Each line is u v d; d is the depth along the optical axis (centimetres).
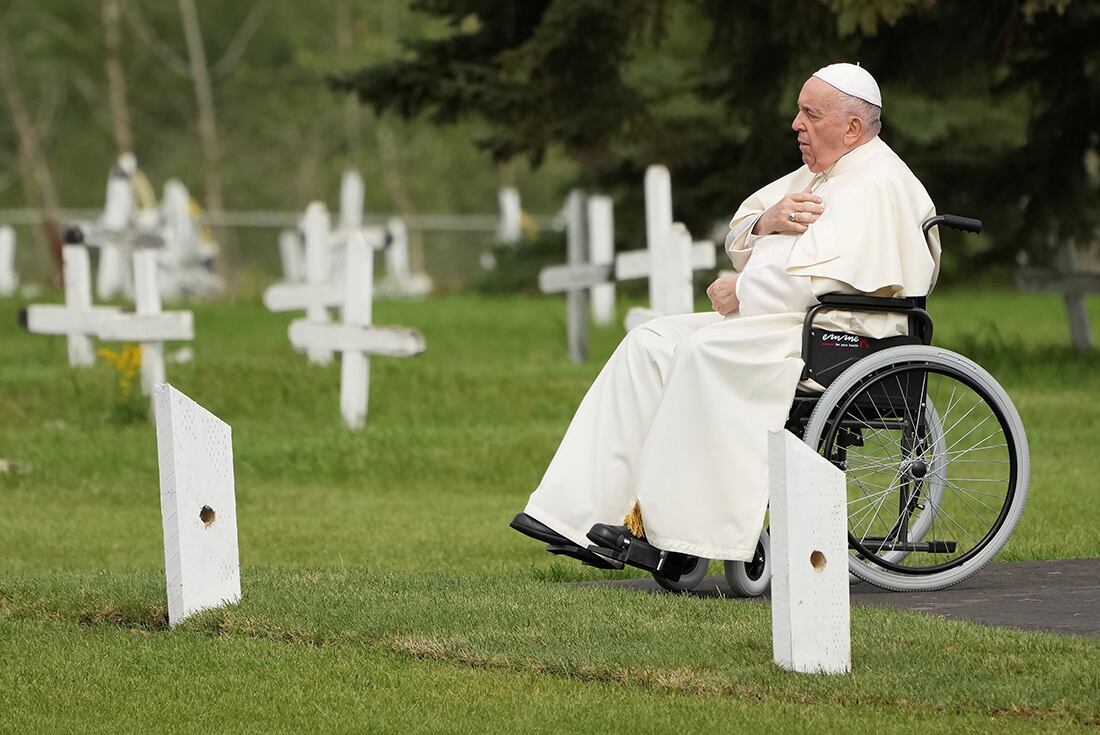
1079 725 1075
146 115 11662
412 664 1266
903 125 5244
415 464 2677
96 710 1188
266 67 11531
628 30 3606
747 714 1110
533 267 7550
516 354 4375
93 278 7969
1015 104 5419
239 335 4956
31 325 3778
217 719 1157
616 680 1207
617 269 3666
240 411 3209
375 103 3856
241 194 11388
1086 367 3647
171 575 1411
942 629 1295
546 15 3547
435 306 6328
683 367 1447
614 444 1494
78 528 2211
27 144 11069
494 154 3944
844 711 1112
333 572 1620
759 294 1497
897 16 3061
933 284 1542
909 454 1512
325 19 11244
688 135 4603
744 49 3741
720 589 1583
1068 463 2555
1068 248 4012
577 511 1484
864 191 1516
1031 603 1461
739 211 1630
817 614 1188
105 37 10350
